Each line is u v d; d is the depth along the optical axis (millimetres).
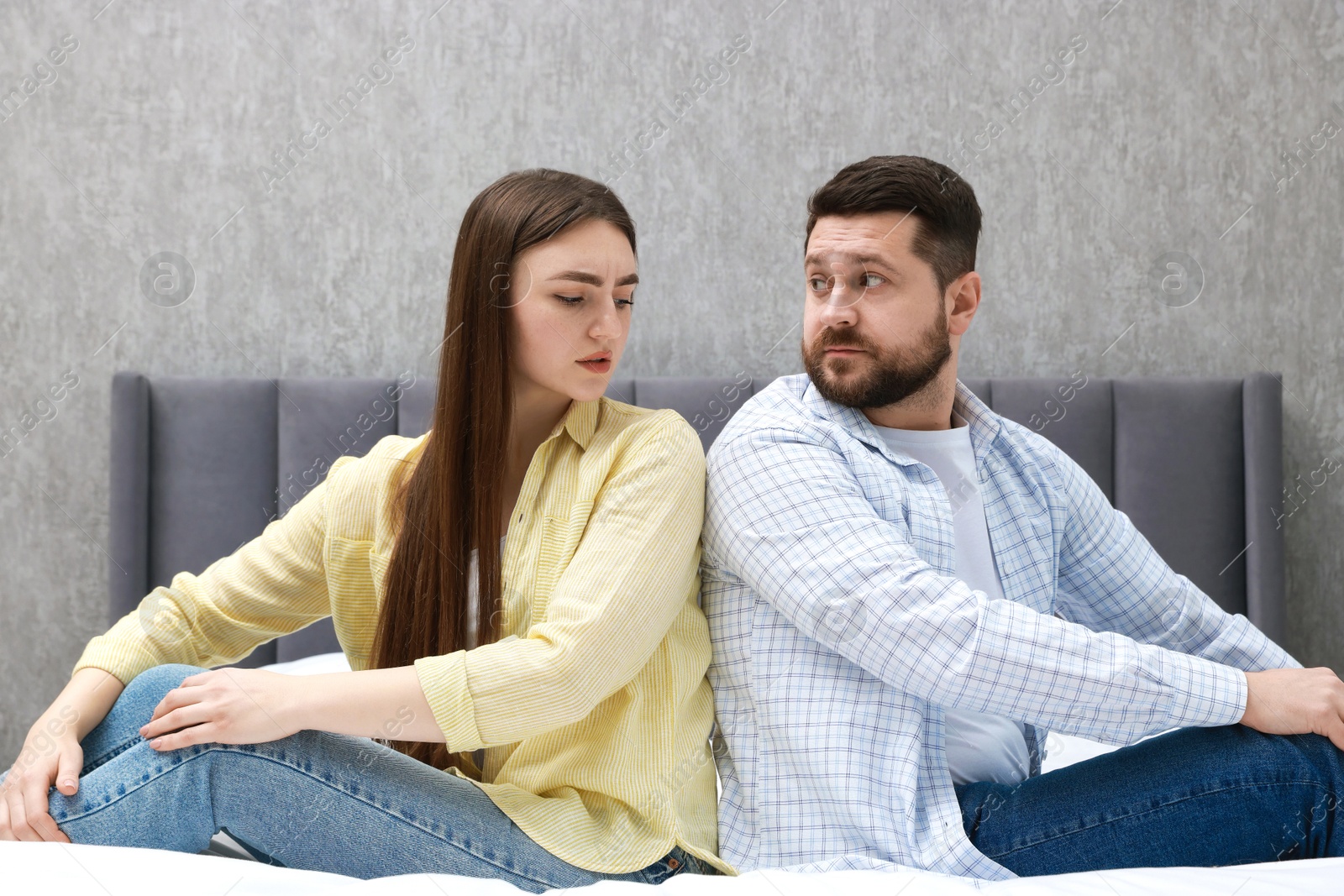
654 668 1123
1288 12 2385
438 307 2357
